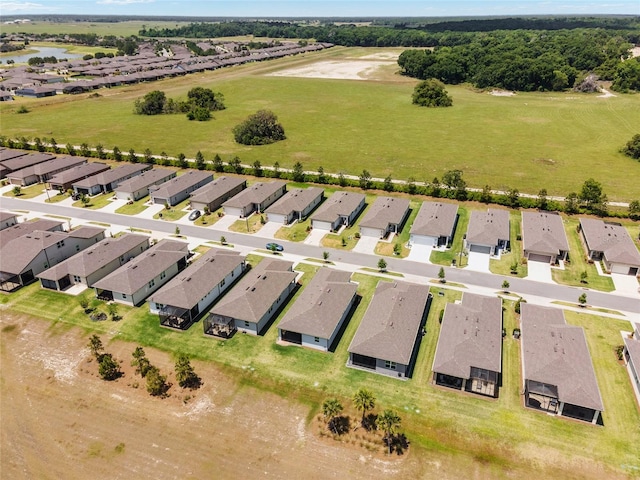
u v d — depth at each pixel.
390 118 159.75
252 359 51.88
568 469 39.28
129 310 60.69
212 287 61.41
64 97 197.38
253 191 91.38
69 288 65.56
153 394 47.44
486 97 195.12
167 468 39.78
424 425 43.50
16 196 98.19
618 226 77.12
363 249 75.62
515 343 53.91
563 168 109.25
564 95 195.62
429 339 54.84
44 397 47.38
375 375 49.56
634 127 141.75
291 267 66.31
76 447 41.88
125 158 118.44
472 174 106.44
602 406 42.16
